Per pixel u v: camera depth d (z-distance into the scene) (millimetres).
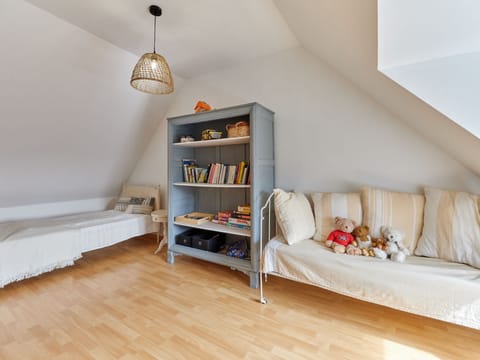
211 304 1731
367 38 1206
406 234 1635
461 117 1142
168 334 1409
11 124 2234
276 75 2412
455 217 1465
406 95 1313
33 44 1873
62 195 3340
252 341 1354
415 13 1146
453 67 1156
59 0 1650
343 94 2090
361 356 1243
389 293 1315
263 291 1931
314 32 1721
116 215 3135
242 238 2664
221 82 2779
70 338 1373
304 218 1868
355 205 1857
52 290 1936
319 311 1653
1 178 2613
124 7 1735
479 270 1281
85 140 2885
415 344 1329
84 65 2230
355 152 2047
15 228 2398
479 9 1054
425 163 1781
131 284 2039
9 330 1441
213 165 2443
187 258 2680
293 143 2326
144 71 1627
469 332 1424
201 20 1904
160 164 3469
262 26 1996
